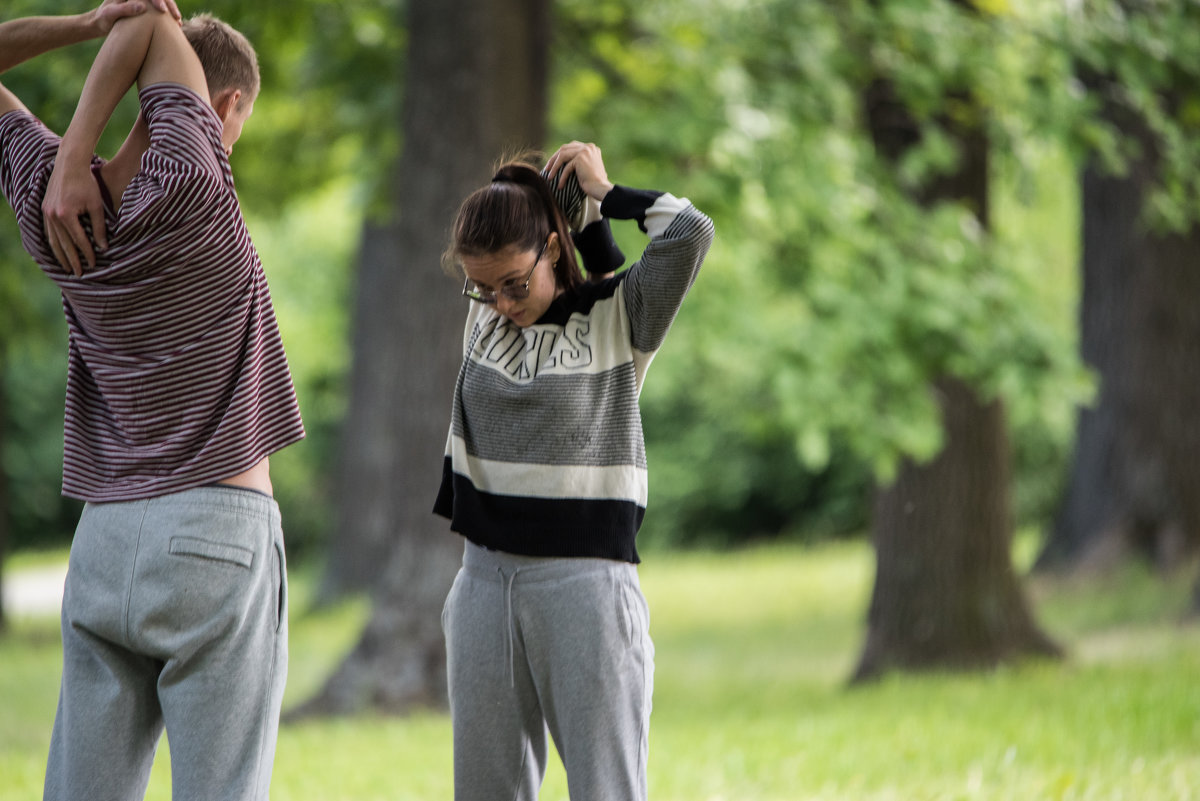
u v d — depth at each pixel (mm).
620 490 9898
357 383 60156
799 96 31125
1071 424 73000
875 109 33812
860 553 75188
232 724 9258
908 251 31344
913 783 17000
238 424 9312
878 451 29875
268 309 9797
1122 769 16969
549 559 9711
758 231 32031
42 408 91938
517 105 28797
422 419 28719
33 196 9375
